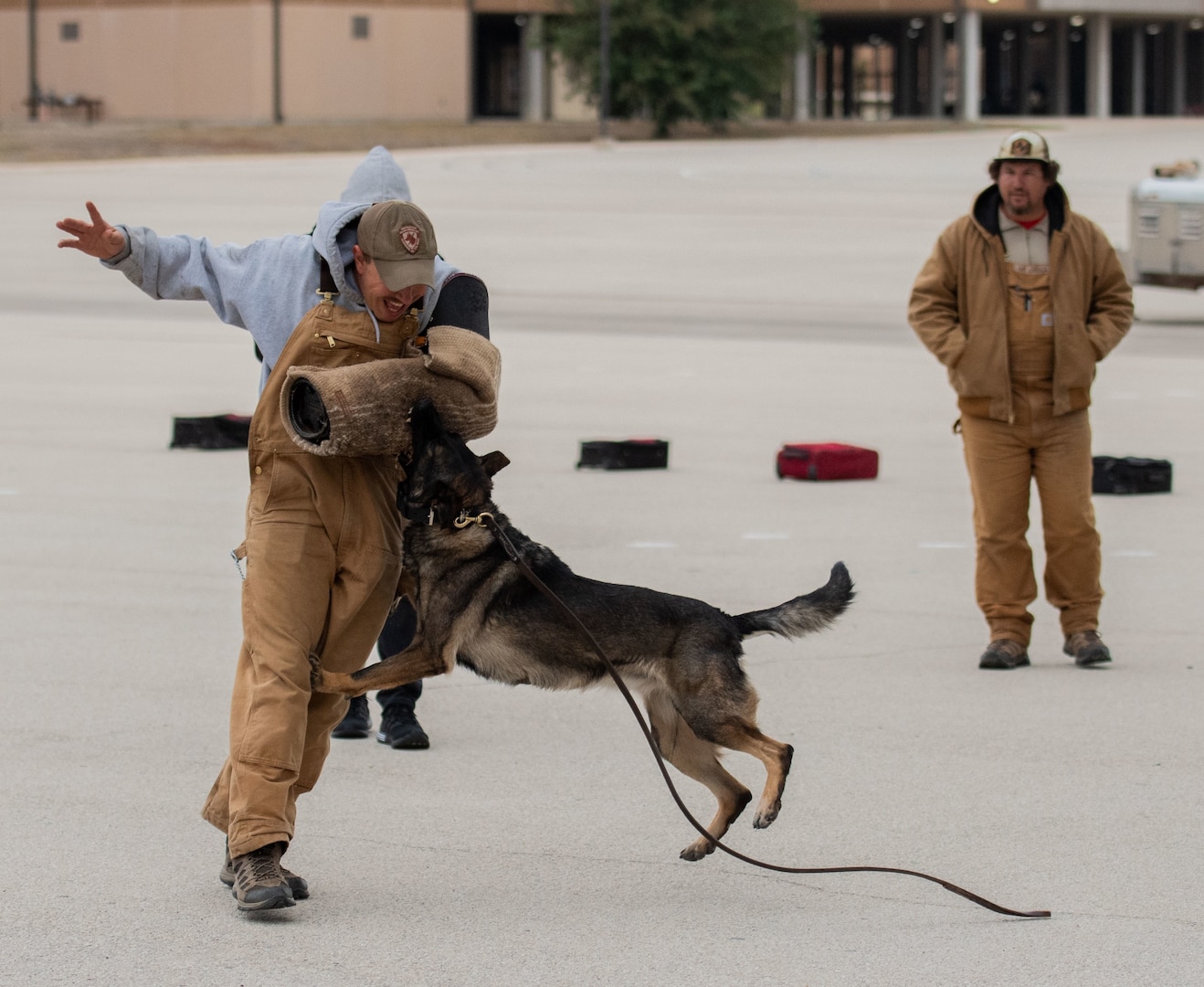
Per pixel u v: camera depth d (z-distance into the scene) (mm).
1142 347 31094
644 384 25391
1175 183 32469
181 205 57062
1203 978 6387
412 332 7027
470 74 111250
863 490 17422
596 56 106625
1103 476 17516
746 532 15156
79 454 18797
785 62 113688
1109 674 11039
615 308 36125
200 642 11391
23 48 108500
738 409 23016
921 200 62531
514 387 24891
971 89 119938
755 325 33625
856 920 6977
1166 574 13875
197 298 7148
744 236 51250
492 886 7332
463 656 7316
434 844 7867
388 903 7094
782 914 7043
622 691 7250
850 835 8055
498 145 96875
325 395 6664
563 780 8875
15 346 29125
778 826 8188
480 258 45344
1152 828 8148
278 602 6895
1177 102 131375
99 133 93000
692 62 105438
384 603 7195
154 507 15930
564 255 46219
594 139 103125
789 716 10086
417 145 94750
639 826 8172
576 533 14914
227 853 7215
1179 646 11719
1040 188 11078
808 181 71000
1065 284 11133
